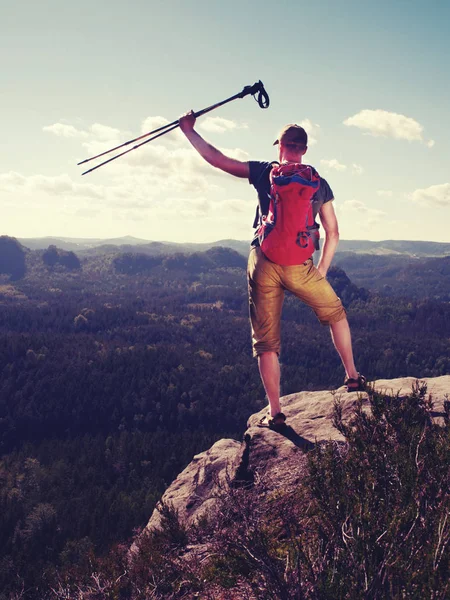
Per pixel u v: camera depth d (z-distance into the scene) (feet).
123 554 10.35
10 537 244.83
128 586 8.98
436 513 6.13
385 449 7.64
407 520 5.91
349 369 12.80
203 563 8.64
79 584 9.19
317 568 6.22
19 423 420.36
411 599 5.04
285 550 7.31
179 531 10.20
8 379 467.11
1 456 384.68
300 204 10.18
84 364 508.12
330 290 11.59
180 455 343.67
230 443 18.01
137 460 335.47
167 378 490.49
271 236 10.66
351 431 8.32
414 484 6.58
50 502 279.90
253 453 11.80
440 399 11.51
